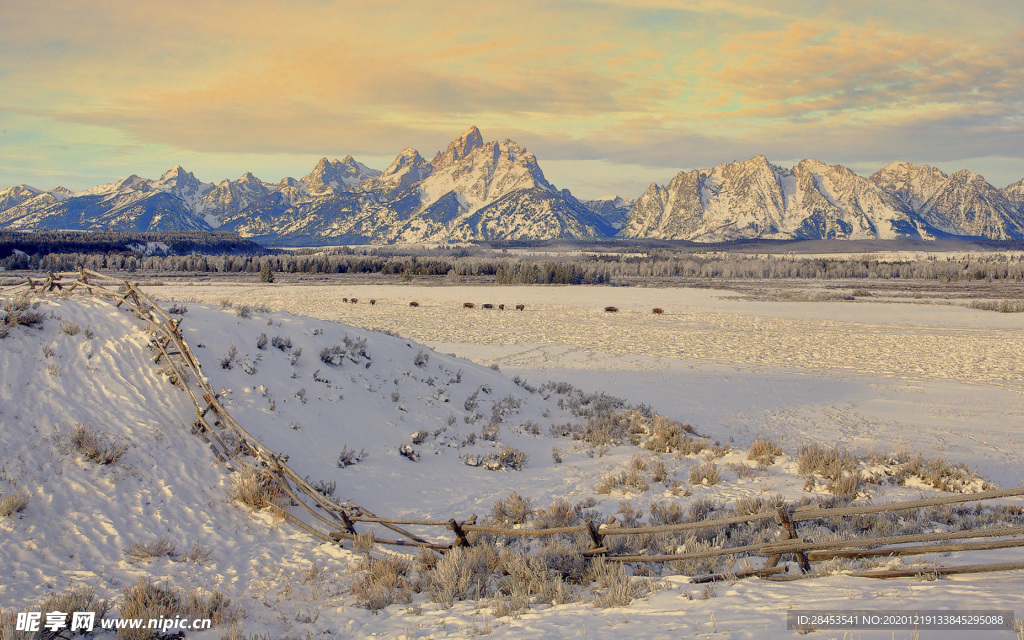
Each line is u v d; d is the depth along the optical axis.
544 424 17.22
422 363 17.72
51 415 9.23
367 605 6.55
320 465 10.85
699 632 4.80
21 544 6.95
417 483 11.26
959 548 5.88
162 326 12.08
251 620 6.08
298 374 13.41
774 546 6.34
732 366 31.14
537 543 8.32
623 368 29.89
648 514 9.55
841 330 47.69
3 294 14.54
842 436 17.98
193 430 10.11
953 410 21.98
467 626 5.76
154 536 7.73
